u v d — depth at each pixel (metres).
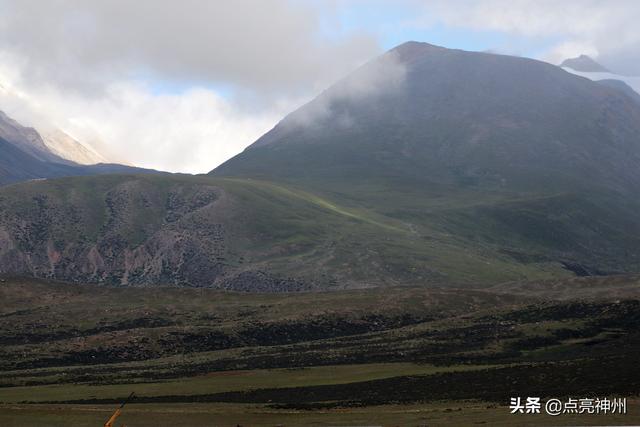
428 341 163.75
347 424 78.62
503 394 95.25
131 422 85.00
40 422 85.75
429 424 75.75
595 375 101.38
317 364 144.12
